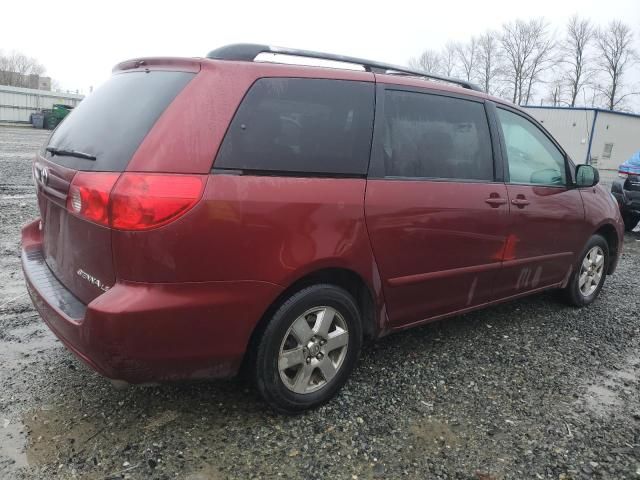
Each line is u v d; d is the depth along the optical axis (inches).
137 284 87.8
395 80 123.7
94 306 86.7
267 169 98.3
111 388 116.9
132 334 87.1
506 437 107.9
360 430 107.0
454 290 136.7
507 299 157.3
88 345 88.6
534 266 160.2
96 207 88.0
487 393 124.8
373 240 113.0
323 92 109.6
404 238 119.1
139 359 89.3
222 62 98.7
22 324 148.0
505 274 150.3
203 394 116.5
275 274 98.2
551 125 1429.6
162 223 86.4
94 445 97.6
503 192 143.6
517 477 95.9
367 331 122.8
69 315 94.0
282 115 102.4
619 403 124.0
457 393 124.0
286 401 107.0
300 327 106.3
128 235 85.7
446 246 129.3
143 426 104.1
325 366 112.3
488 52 2491.4
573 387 130.4
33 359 128.5
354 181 110.5
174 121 90.5
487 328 166.1
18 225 261.1
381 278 117.3
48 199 109.5
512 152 150.6
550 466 99.3
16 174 437.4
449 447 103.4
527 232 152.6
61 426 102.7
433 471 96.3
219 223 91.0
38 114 1375.5
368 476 93.8
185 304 90.3
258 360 102.2
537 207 154.6
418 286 126.5
